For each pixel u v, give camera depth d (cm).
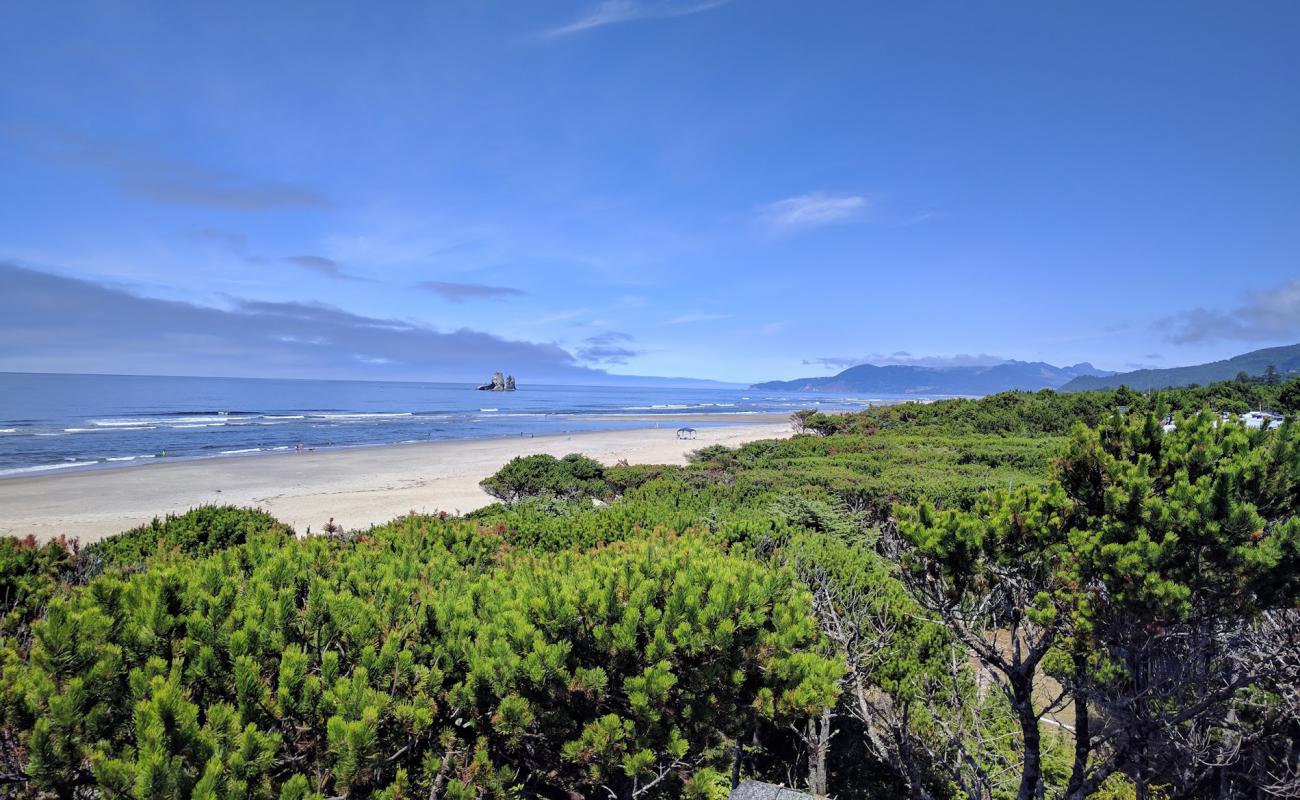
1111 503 410
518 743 390
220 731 314
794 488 1403
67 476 3142
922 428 3509
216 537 990
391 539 733
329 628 406
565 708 423
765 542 827
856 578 710
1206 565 383
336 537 806
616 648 409
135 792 268
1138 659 436
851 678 582
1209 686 460
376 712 325
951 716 624
